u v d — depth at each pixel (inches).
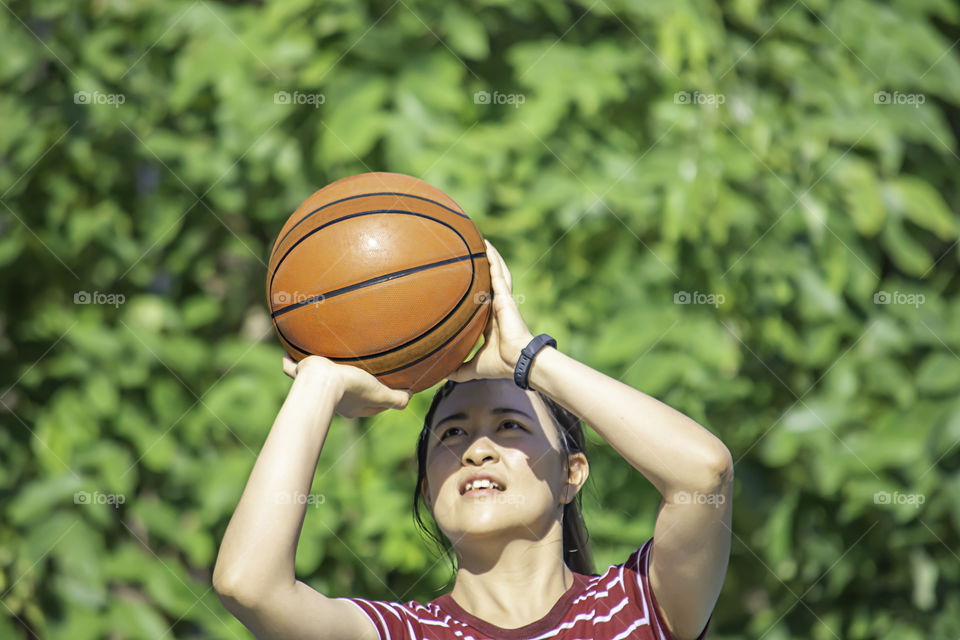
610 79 220.2
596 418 114.0
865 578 244.4
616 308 221.8
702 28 226.5
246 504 105.1
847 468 234.1
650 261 224.5
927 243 254.2
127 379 223.1
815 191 237.8
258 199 227.9
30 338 228.5
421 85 215.0
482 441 122.3
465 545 121.3
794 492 241.1
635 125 228.5
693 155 224.1
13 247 228.8
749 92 238.4
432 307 118.6
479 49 213.9
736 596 249.3
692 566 112.3
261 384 224.1
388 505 216.8
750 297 232.2
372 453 219.5
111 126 227.3
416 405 221.1
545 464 123.6
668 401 221.0
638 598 118.4
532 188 219.5
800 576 245.0
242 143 224.4
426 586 220.7
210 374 230.4
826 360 238.4
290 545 104.4
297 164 223.0
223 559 103.0
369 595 221.8
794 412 238.2
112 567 224.4
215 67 222.2
